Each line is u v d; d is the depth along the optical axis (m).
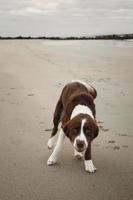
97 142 2.80
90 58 8.97
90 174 2.28
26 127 3.12
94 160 2.48
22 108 3.73
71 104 2.35
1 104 3.89
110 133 3.02
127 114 3.61
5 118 3.38
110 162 2.46
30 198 1.99
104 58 8.99
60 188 2.10
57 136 2.68
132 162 2.46
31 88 4.75
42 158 2.49
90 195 2.04
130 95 4.46
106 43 20.12
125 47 14.66
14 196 2.01
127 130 3.11
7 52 10.84
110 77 5.79
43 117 3.41
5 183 2.15
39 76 5.77
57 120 2.65
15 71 6.35
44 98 4.17
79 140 2.09
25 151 2.61
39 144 2.74
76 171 2.32
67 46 15.52
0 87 4.81
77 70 6.54
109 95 4.44
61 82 5.24
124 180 2.21
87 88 2.58
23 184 2.14
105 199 2.00
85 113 2.23
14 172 2.29
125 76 5.90
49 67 6.91
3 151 2.61
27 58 8.81
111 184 2.16
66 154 2.57
